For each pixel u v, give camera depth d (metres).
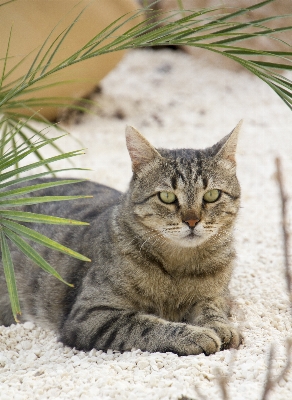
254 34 5.30
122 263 5.54
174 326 5.18
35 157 11.17
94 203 6.64
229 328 5.29
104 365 4.85
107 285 5.54
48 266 4.34
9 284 4.33
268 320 5.80
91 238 5.99
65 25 10.34
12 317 6.48
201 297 5.76
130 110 13.57
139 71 15.45
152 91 14.51
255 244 8.02
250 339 5.34
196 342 5.00
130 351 5.20
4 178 4.65
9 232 4.45
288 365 3.95
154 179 5.62
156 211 5.54
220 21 5.16
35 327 5.98
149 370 4.72
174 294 5.68
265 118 13.24
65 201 6.75
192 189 5.51
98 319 5.40
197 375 4.52
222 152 5.75
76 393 4.37
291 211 8.88
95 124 12.96
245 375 4.50
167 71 15.46
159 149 5.93
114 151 11.77
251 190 9.95
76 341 5.43
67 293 5.98
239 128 5.75
